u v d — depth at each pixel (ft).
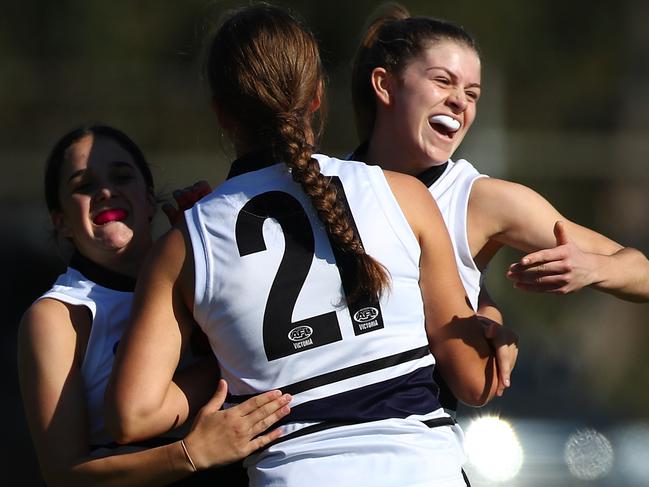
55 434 38.52
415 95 42.16
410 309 35.73
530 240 41.81
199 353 38.88
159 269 35.86
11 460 126.21
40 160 216.54
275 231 35.32
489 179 42.34
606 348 228.84
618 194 250.57
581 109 271.08
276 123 36.47
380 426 34.45
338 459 34.19
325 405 34.47
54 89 239.50
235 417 34.78
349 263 34.86
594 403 99.35
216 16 42.88
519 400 94.68
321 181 35.29
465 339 37.63
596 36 271.08
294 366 34.63
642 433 88.79
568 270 38.11
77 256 42.11
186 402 37.24
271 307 34.68
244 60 37.09
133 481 36.58
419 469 34.35
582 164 239.50
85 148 42.16
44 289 152.66
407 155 42.80
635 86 276.41
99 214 41.68
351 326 34.78
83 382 39.60
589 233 42.37
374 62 43.60
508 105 263.29
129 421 35.24
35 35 252.21
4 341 148.25
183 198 43.01
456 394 38.78
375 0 238.89
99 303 40.52
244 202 35.81
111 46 251.19
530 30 262.06
